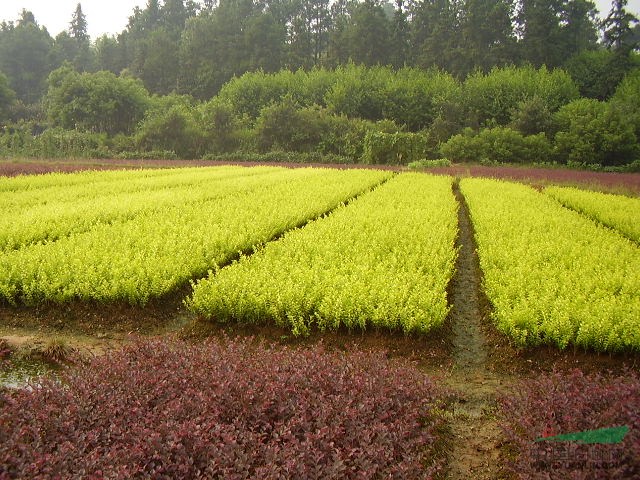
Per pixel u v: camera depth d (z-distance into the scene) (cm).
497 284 853
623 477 339
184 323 799
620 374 639
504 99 6450
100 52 11131
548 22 7950
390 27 9381
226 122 5253
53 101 6538
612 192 2483
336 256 1009
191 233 1150
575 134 4919
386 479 357
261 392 447
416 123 6700
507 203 1822
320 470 361
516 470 393
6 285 786
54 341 667
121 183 2159
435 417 487
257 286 788
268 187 2138
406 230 1241
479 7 8312
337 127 5366
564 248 1096
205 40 9625
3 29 11538
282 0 11600
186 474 352
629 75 6988
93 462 344
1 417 392
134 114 6562
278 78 7525
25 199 1588
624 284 822
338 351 635
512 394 542
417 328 729
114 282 807
